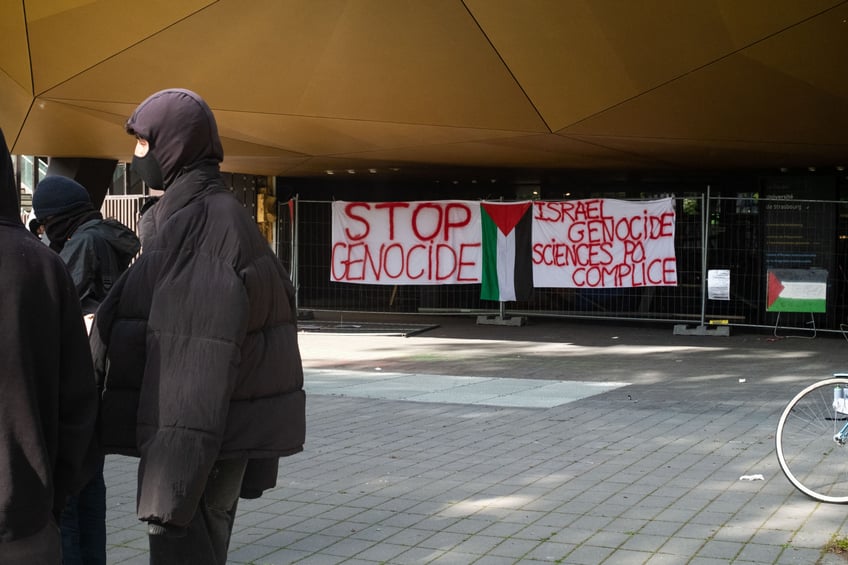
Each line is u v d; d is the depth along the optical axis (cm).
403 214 1794
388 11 1184
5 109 1424
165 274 276
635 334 1705
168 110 294
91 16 1172
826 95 1266
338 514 554
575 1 1127
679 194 2009
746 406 926
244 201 2095
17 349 231
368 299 2119
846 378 606
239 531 521
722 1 1088
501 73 1288
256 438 284
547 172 1955
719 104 1316
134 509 574
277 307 296
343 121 1441
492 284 1752
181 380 263
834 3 1069
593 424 833
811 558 461
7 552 230
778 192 1862
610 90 1295
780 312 1697
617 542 490
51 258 246
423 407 935
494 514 548
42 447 233
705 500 572
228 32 1219
